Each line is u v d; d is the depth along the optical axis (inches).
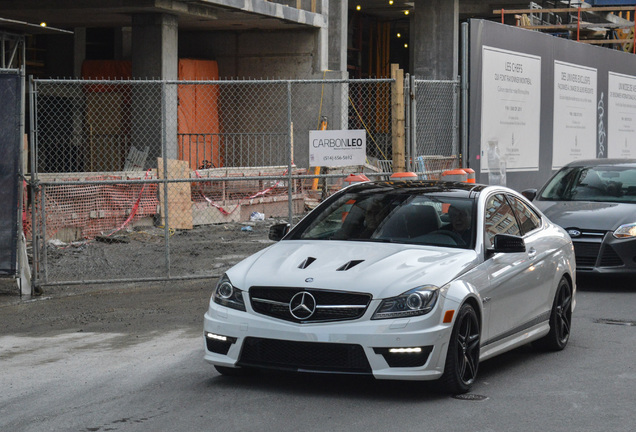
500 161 783.1
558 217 528.7
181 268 605.0
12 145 495.8
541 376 315.6
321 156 581.3
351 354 267.7
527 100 831.1
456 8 1488.7
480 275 296.5
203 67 1241.4
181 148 1210.6
